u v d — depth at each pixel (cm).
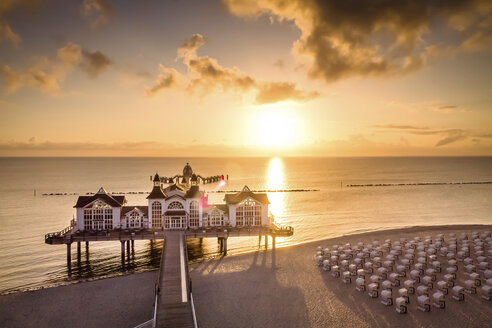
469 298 3769
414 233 7094
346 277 4366
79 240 5747
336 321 3444
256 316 3597
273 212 10706
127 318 3644
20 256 6128
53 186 17675
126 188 17175
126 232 5984
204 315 3634
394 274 4200
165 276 4181
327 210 11019
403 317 3441
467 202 12538
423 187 17675
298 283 4441
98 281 4675
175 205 6412
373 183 19900
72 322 3559
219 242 6881
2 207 11262
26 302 4016
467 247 5550
